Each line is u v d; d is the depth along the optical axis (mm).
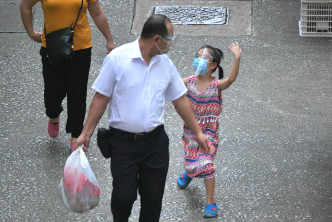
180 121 18281
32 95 19641
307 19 23312
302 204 14359
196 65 13609
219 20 24344
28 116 18500
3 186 15148
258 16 24672
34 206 14398
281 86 20156
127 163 11648
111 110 11664
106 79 11367
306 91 19859
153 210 12125
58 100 16203
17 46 22734
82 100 16078
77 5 15078
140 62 11297
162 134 11891
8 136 17422
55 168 15984
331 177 15469
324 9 23125
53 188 15117
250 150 16734
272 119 18297
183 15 24719
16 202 14523
